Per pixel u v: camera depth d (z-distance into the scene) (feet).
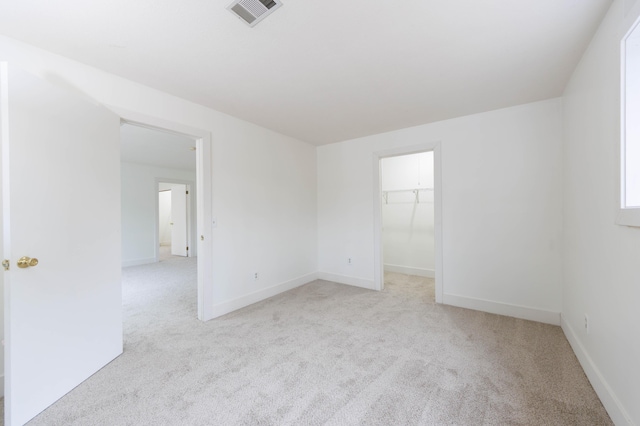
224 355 6.86
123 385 5.68
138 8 4.66
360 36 5.51
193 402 5.17
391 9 4.76
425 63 6.53
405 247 16.02
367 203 12.82
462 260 10.20
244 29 5.26
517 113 9.10
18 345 4.58
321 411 4.93
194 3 4.57
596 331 5.48
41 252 5.00
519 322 8.75
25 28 5.15
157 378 5.92
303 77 7.17
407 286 13.19
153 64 6.49
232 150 10.07
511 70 6.85
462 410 4.92
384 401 5.17
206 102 8.77
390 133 11.96
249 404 5.12
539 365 6.30
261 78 7.20
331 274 14.12
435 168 10.69
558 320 8.50
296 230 13.20
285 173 12.58
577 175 6.75
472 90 7.96
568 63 6.53
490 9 4.77
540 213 8.77
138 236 19.36
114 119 6.79
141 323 8.83
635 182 4.31
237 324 8.75
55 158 5.30
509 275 9.32
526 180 8.98
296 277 13.16
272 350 7.10
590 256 5.85
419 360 6.57
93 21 4.98
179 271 16.99
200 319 9.11
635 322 4.03
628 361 4.23
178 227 23.36
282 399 5.25
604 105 5.06
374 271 12.60
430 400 5.19
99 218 6.31
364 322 8.86
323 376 5.97
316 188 14.60
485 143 9.68
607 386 4.89
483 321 8.86
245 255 10.57
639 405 3.91
